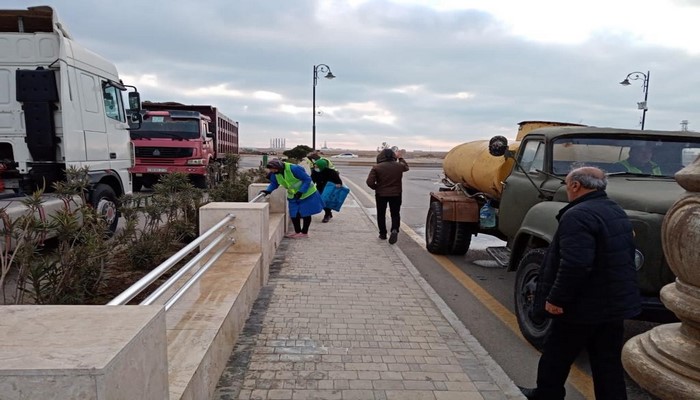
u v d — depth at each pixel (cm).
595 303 298
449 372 377
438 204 823
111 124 891
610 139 548
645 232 377
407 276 654
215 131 1925
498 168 662
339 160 6794
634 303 300
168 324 341
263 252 571
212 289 429
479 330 501
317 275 644
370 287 597
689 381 177
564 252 295
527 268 453
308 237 918
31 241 360
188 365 279
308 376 362
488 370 382
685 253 179
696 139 546
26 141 736
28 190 752
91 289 391
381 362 391
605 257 296
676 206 187
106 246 416
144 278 256
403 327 469
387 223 1172
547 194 513
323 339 432
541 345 428
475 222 762
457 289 645
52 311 195
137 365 177
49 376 147
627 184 465
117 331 177
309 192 895
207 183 1584
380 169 879
